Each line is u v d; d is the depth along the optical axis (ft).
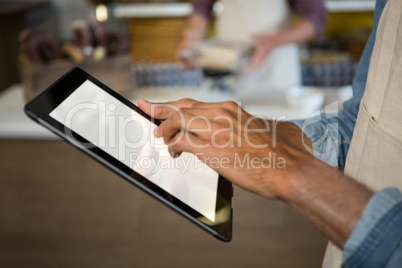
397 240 1.16
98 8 10.73
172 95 5.96
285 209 5.74
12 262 5.16
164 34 10.11
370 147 1.61
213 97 5.66
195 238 5.47
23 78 5.58
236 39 6.42
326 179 1.29
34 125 5.28
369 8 10.59
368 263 1.18
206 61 5.58
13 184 5.85
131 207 5.79
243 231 5.43
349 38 9.93
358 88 1.99
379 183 1.58
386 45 1.59
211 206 1.59
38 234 5.40
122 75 5.58
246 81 6.16
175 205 1.54
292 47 6.39
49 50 5.38
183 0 10.71
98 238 5.41
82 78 1.72
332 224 1.24
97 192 5.91
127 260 5.13
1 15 11.85
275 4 6.24
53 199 5.72
